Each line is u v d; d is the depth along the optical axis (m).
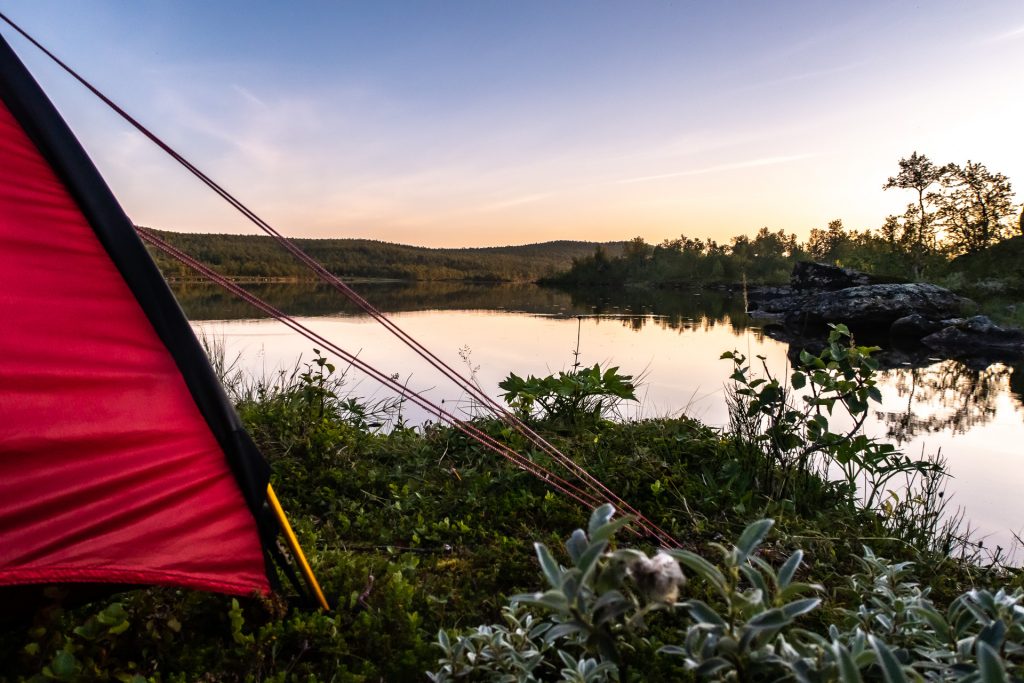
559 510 3.76
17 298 1.92
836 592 2.85
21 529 1.94
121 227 2.01
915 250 40.84
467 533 3.48
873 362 3.90
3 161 1.87
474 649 1.99
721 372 9.84
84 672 1.90
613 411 5.93
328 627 2.29
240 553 2.32
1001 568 3.39
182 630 2.26
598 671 1.66
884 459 4.11
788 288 36.81
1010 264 33.16
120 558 2.10
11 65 1.87
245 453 2.24
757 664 1.24
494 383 8.22
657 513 3.71
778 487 4.10
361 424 5.33
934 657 1.63
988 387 9.88
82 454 2.02
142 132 2.17
